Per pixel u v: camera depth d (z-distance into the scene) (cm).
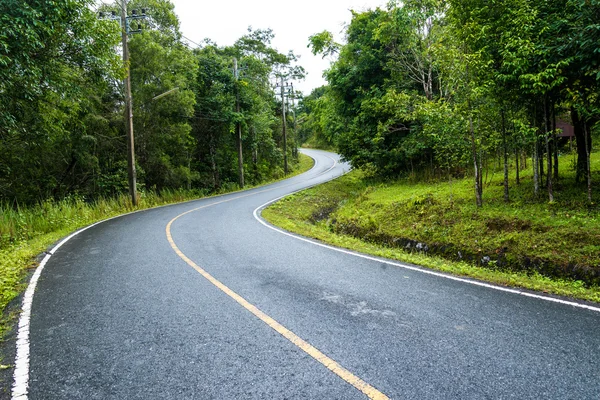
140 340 347
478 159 1070
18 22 752
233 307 426
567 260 633
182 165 2392
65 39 951
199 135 2700
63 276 568
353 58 2150
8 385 276
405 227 1018
